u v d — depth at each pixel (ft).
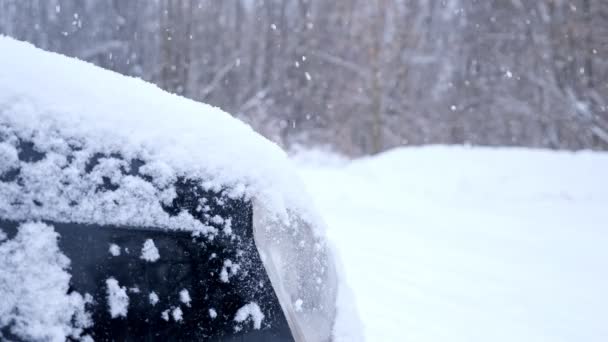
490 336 13.88
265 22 114.42
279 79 110.52
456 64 101.09
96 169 4.47
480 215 34.47
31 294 4.00
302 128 105.81
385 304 15.67
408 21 99.19
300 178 6.21
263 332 5.13
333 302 6.20
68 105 4.52
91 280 4.27
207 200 5.03
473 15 99.19
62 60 4.85
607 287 19.07
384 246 23.88
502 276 19.98
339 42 106.32
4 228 4.00
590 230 29.78
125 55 92.27
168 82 93.20
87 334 4.17
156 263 4.60
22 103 4.28
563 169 42.27
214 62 109.70
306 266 5.85
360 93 97.71
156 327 4.50
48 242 4.14
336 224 29.07
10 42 4.65
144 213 4.62
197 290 4.78
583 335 14.48
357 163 53.16
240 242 5.16
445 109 98.89
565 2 84.79
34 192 4.16
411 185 44.52
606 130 79.25
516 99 90.33
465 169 44.96
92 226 4.35
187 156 5.02
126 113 4.85
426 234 27.35
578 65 83.71
